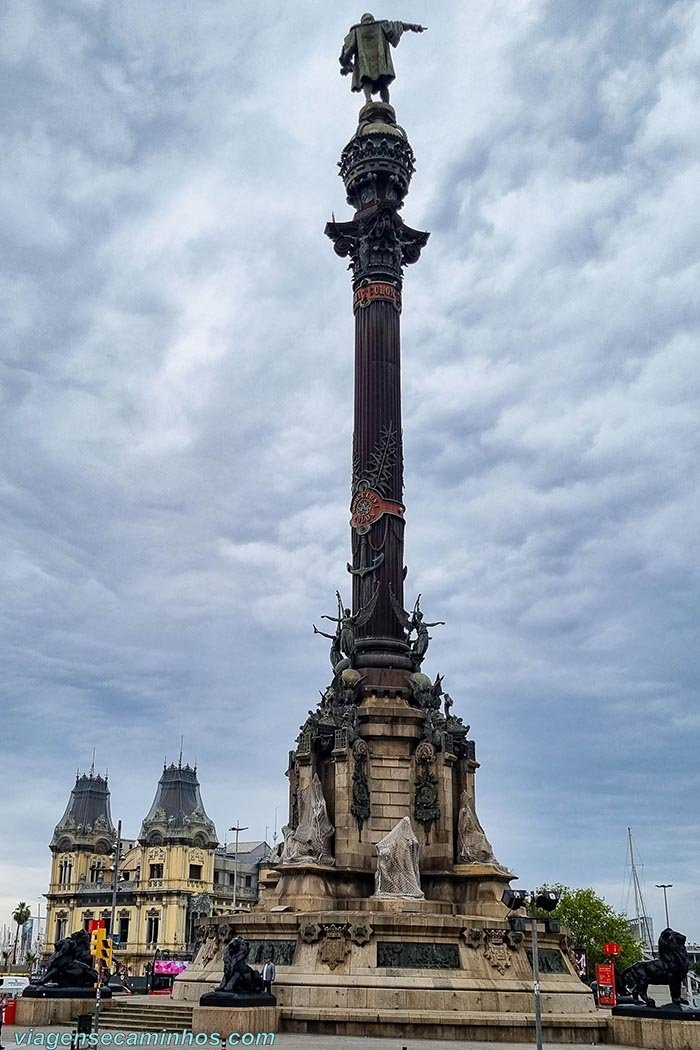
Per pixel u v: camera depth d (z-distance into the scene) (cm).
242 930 4922
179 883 17262
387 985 4434
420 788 5431
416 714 5559
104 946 3978
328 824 5281
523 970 4762
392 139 6706
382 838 5300
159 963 14212
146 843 17725
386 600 5972
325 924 4634
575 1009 4688
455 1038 4197
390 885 5034
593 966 12762
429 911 4972
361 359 6425
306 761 5431
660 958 4425
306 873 5088
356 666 5819
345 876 5162
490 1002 4481
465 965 4628
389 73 7000
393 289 6538
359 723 5544
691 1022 4112
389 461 6203
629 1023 4259
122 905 17638
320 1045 3769
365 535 6084
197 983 4894
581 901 13488
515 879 5444
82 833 18875
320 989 4434
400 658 5844
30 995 4709
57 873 18712
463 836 5450
